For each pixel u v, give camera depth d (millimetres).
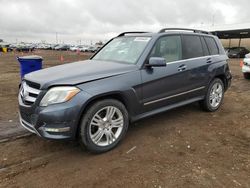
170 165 3502
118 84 3869
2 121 5250
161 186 3035
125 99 4008
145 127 4871
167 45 4750
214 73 5594
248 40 50125
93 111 3637
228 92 8148
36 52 50625
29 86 3830
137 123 5074
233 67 17688
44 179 3211
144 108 4332
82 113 3604
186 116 5512
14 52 48219
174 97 4805
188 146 4082
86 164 3557
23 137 4445
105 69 3994
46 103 3459
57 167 3490
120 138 4031
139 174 3287
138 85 4125
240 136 4469
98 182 3133
